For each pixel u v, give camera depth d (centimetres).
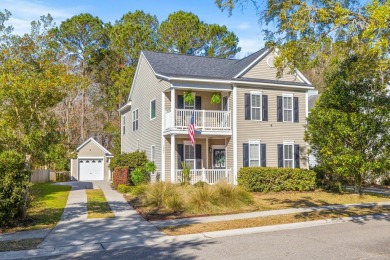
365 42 1138
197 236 1055
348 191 2156
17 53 1434
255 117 2345
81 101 5003
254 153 2323
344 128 1778
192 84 2200
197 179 2194
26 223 1214
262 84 2339
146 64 2683
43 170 3316
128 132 3247
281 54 1224
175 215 1390
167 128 2219
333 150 1845
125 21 4794
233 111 2288
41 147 1261
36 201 1592
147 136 2628
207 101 2408
